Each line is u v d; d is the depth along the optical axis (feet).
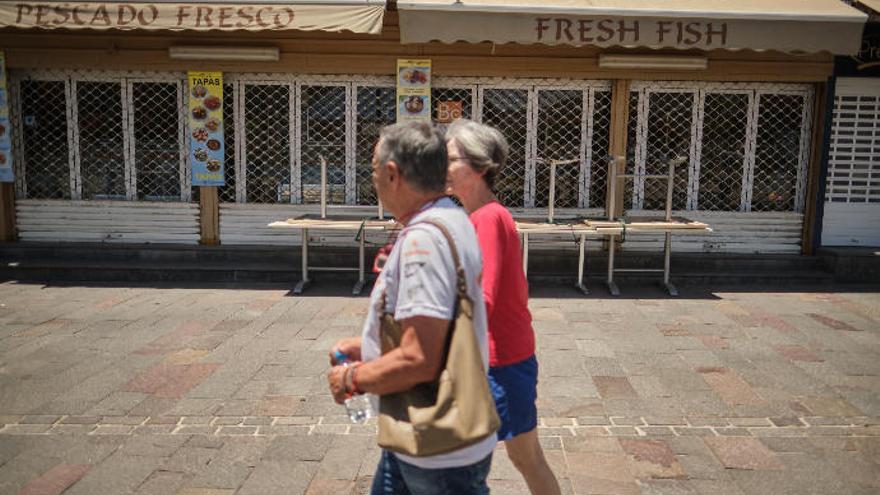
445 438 5.41
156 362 15.79
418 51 24.62
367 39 24.57
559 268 25.41
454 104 25.08
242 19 20.99
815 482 10.62
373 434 12.23
